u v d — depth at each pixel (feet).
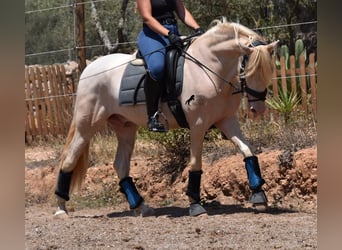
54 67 52.21
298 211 31.12
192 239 25.86
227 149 38.45
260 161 35.09
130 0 77.87
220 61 29.84
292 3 65.51
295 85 42.34
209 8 65.82
